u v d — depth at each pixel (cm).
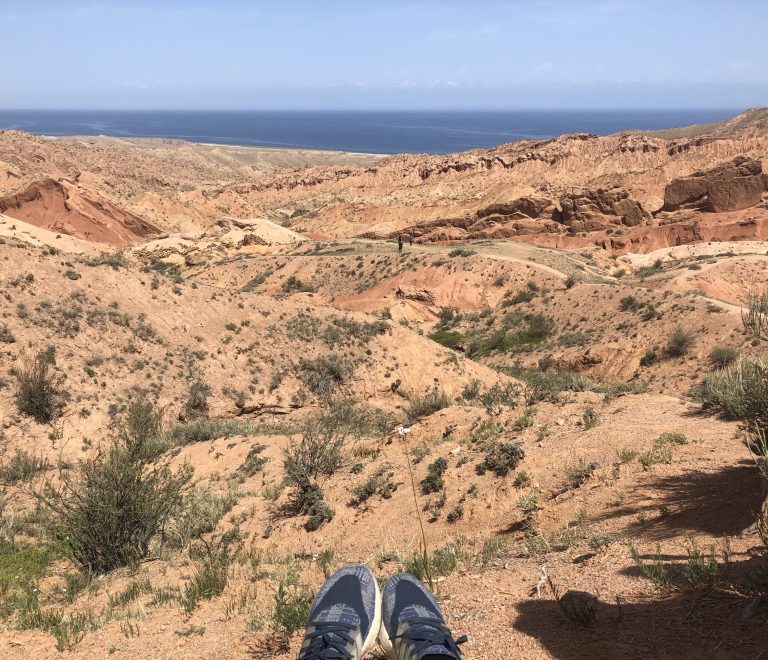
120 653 454
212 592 587
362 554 801
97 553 855
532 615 371
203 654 430
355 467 1197
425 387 3409
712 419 919
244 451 1717
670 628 318
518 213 12938
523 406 1283
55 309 2964
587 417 1059
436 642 271
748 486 597
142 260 10538
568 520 693
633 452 828
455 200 16475
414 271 8506
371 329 3669
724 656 281
